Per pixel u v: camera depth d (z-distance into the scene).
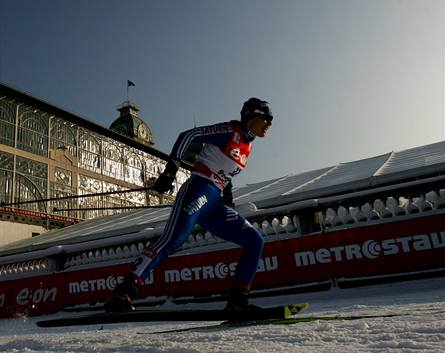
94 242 9.66
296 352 1.57
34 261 10.73
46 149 26.19
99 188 29.88
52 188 26.03
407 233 6.19
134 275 2.38
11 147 23.91
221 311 2.49
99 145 30.67
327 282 6.66
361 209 6.93
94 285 8.99
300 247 7.00
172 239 2.48
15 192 23.64
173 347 1.92
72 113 27.34
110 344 2.33
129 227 10.51
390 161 10.81
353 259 6.52
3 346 2.83
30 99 24.89
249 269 2.80
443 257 5.89
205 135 2.69
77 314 8.95
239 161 2.75
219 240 8.24
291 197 8.58
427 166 7.22
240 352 1.63
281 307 2.51
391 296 5.35
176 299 7.95
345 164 13.87
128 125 37.81
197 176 2.67
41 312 9.51
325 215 7.29
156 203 35.41
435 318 2.26
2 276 11.02
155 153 36.12
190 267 7.95
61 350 2.32
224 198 3.02
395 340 1.65
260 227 7.93
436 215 6.05
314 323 2.48
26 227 23.69
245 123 2.77
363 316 2.74
